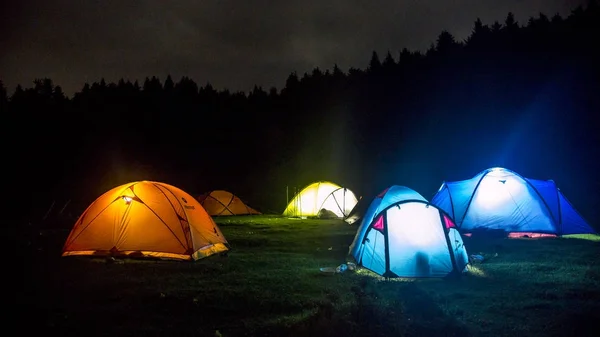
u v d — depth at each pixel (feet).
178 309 23.97
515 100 152.25
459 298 25.64
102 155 192.95
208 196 93.97
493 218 49.90
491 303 24.35
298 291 27.35
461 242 32.76
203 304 24.77
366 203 72.18
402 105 196.13
